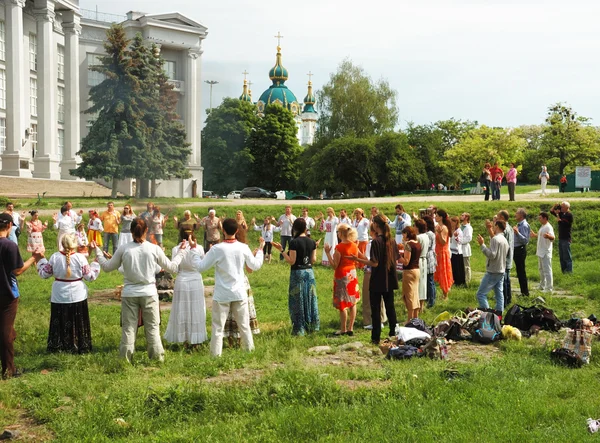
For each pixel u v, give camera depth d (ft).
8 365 24.89
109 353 27.99
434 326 32.48
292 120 236.63
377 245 30.37
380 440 16.94
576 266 65.41
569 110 221.25
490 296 45.09
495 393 20.80
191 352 29.30
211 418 19.47
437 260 44.60
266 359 26.45
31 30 179.32
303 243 32.76
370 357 27.66
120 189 151.02
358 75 211.61
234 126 210.38
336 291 32.99
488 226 37.19
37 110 175.63
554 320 33.12
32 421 19.83
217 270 27.99
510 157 205.26
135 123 114.32
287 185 238.68
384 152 178.50
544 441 16.78
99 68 114.73
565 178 134.92
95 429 18.40
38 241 64.54
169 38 200.03
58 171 177.99
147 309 27.02
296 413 19.02
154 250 27.30
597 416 19.03
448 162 203.72
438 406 19.54
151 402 20.58
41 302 43.80
